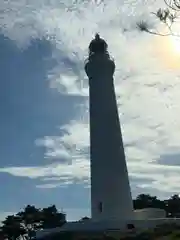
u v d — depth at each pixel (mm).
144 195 84062
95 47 52812
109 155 48750
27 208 87812
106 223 43969
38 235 47594
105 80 51562
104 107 50594
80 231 44281
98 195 47906
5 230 84062
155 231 40438
